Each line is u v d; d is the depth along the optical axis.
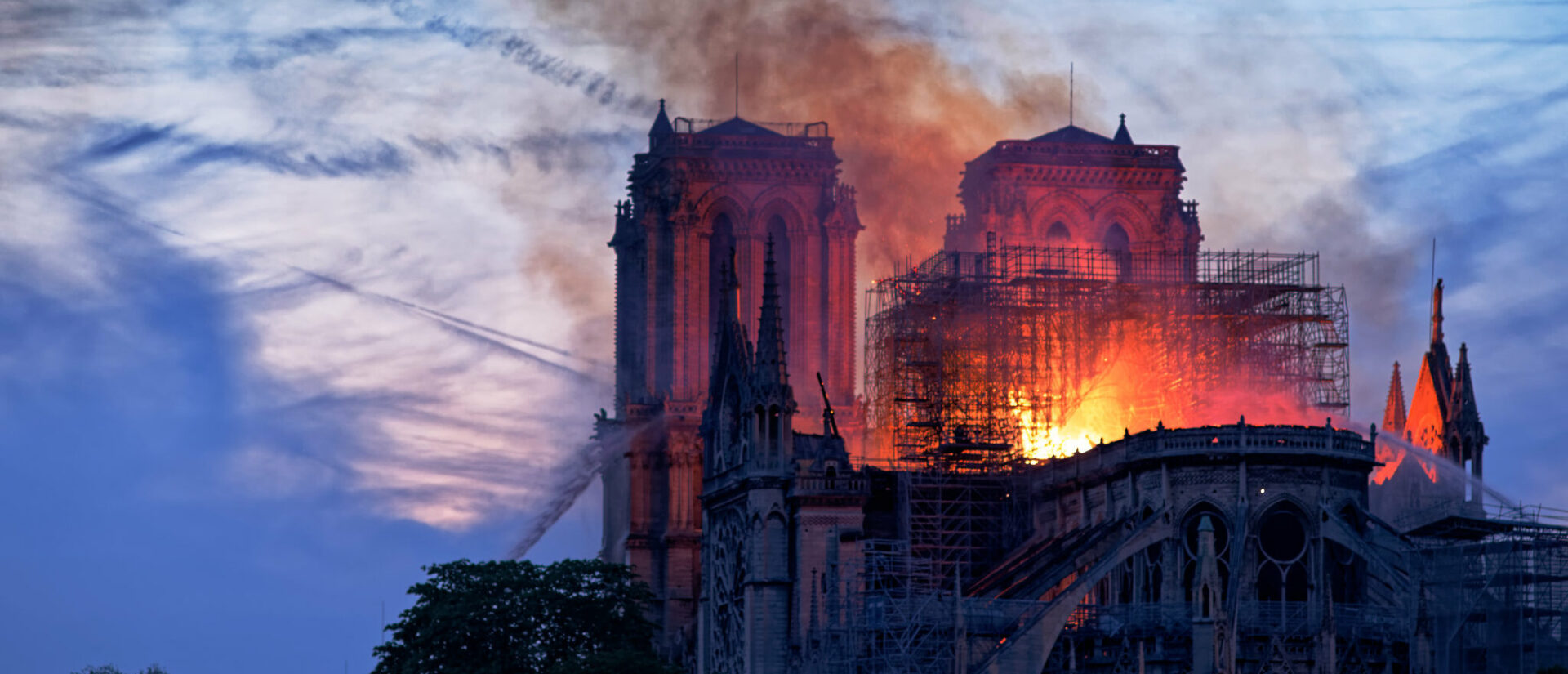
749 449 174.25
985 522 173.88
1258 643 146.25
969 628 150.62
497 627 152.75
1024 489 173.75
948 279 184.50
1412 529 158.88
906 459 176.62
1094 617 153.75
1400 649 147.25
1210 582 143.38
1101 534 156.38
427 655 150.88
